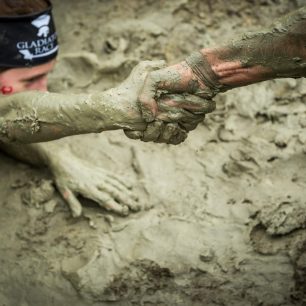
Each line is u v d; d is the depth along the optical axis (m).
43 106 3.27
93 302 3.55
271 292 3.48
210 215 3.78
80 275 3.60
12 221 3.87
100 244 3.71
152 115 3.07
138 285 3.56
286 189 3.84
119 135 4.27
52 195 3.93
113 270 3.61
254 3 4.97
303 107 4.27
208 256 3.61
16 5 3.78
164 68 3.07
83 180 3.88
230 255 3.61
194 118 3.17
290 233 3.65
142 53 4.66
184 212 3.80
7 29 3.77
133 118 3.10
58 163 3.95
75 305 3.55
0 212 3.92
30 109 3.32
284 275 3.52
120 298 3.54
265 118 4.25
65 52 4.71
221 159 4.06
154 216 3.79
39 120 3.30
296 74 2.98
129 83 3.12
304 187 3.84
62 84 4.53
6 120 3.44
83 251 3.70
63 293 3.58
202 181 3.95
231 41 2.98
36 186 3.97
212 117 4.29
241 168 3.99
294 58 2.89
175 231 3.72
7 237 3.80
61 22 4.95
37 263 3.69
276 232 3.64
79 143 4.21
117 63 4.55
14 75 3.93
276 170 3.96
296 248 3.59
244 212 3.76
